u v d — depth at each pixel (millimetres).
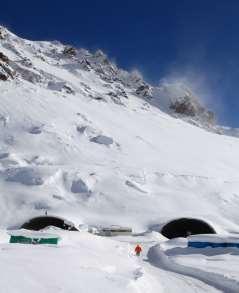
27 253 16562
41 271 13008
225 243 39031
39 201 87688
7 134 125812
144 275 19406
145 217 86562
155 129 180625
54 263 14906
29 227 70062
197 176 115312
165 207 92688
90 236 38875
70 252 19078
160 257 37000
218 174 134750
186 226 80188
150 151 140875
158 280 21609
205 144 181500
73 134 133250
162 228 80312
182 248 40594
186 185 108750
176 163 134500
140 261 33688
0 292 10234
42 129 128875
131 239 64500
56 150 119562
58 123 137375
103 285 13148
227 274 23266
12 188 93375
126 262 23938
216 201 102062
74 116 149875
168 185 106875
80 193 94438
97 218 84688
